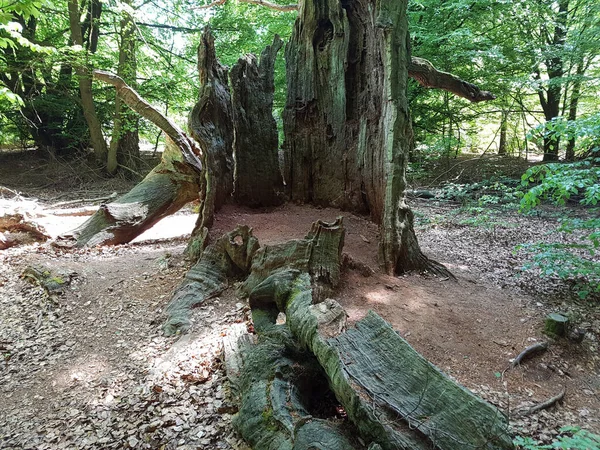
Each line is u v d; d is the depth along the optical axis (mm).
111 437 3787
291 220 7344
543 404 3645
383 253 5840
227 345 4684
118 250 8617
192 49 20328
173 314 5594
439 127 16922
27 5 7133
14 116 18609
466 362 4055
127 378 4598
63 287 6668
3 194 14664
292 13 15320
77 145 20281
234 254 6270
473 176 14805
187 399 4121
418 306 4934
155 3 18641
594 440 2633
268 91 8328
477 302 5395
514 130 18828
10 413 4258
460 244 8883
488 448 2533
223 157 7688
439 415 2740
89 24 18953
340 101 7707
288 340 3963
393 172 5859
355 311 4547
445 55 13680
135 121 18828
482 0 12977
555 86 16266
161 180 9539
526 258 7797
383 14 5906
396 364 3143
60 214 12172
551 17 14602
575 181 5152
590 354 4633
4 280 7230
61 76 18781
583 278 6602
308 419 3021
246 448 3396
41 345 5441
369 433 2709
